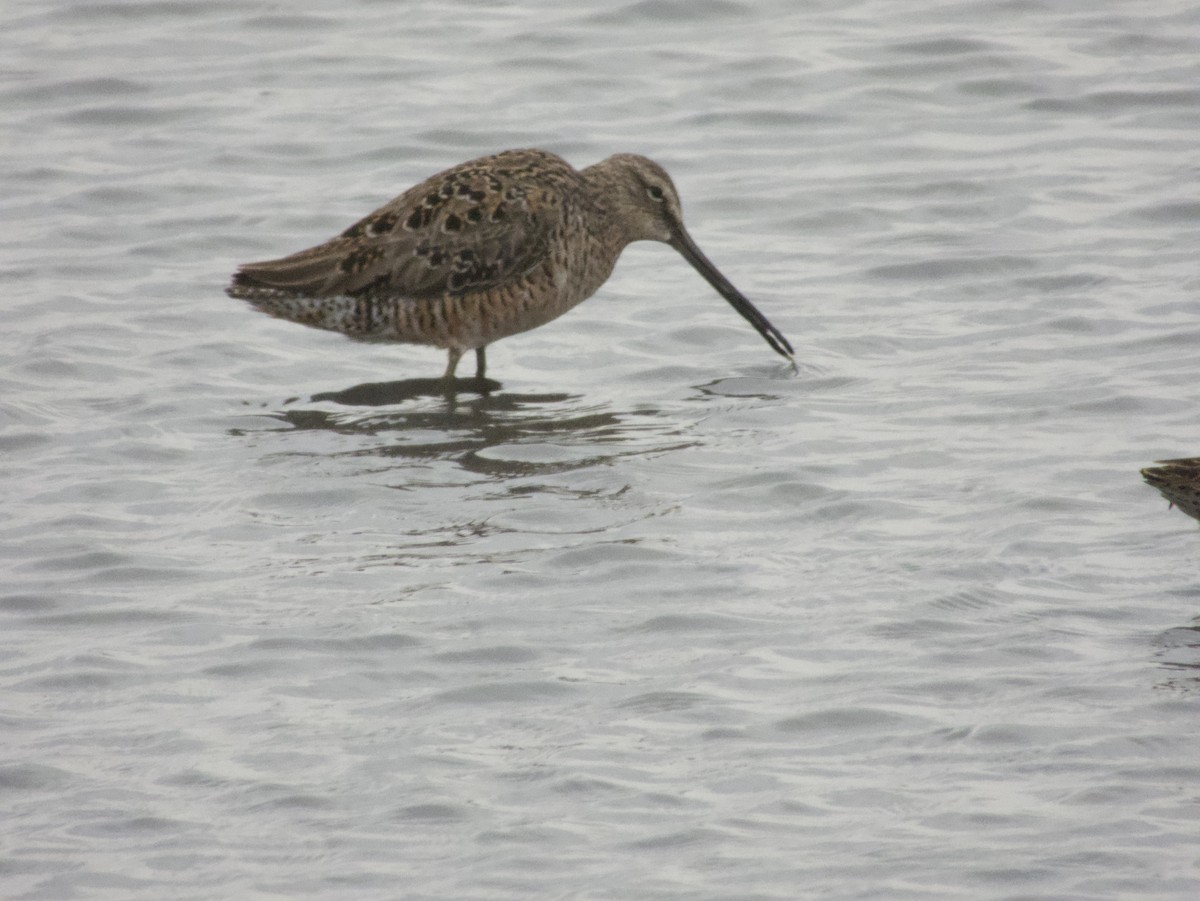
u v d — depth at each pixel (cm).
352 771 991
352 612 1177
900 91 2200
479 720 1044
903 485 1353
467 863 902
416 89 2236
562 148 2084
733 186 1997
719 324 1716
